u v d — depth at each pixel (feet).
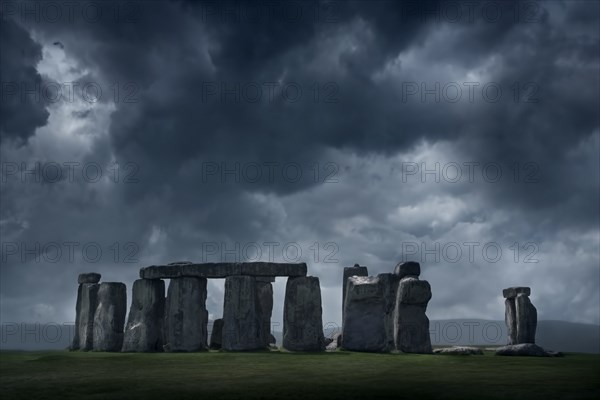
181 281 108.06
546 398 57.16
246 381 68.28
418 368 78.89
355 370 77.05
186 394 60.90
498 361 86.89
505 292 133.49
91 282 120.47
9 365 85.20
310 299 104.32
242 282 104.42
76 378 73.10
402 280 105.09
